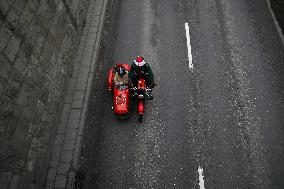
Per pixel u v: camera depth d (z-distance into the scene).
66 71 13.28
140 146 11.91
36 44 10.55
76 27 14.72
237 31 15.16
